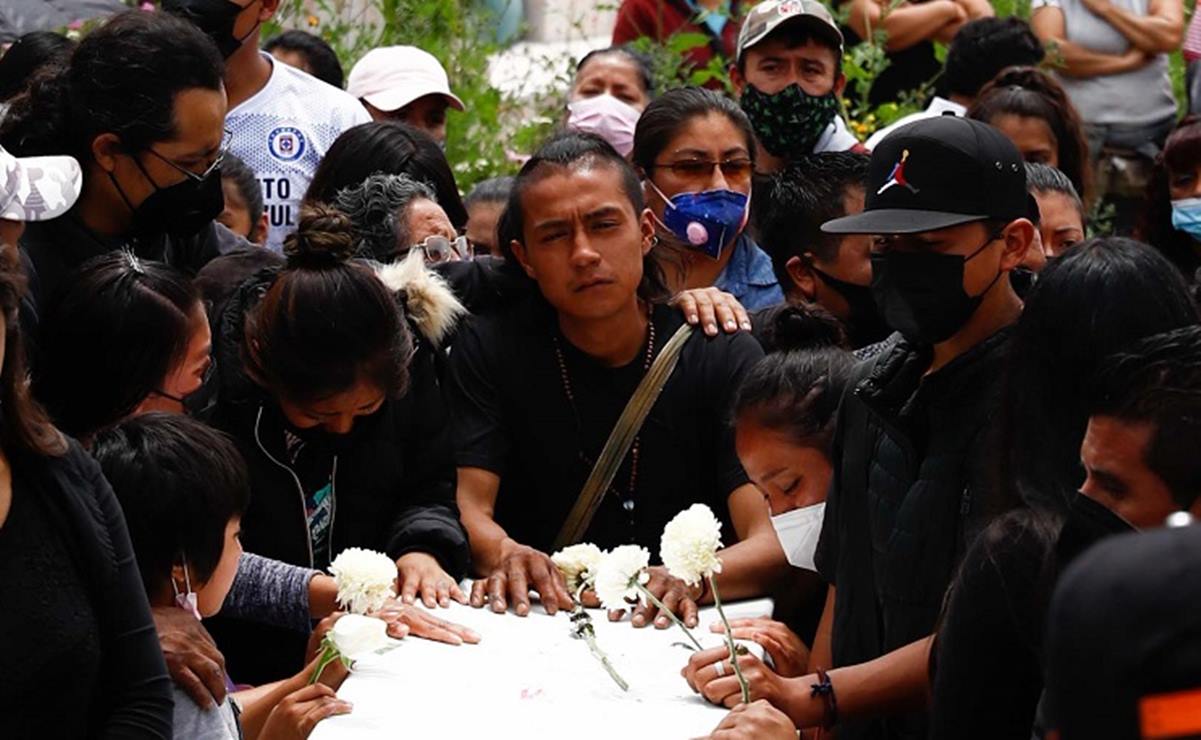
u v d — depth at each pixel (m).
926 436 2.69
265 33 6.06
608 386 3.42
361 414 3.09
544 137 5.97
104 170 3.29
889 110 6.00
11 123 3.31
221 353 3.18
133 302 2.91
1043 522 2.19
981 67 5.72
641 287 3.47
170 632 2.47
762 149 4.80
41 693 2.08
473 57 6.21
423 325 3.29
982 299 2.66
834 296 3.74
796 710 2.67
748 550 3.24
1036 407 2.32
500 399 3.43
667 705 2.62
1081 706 0.94
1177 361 1.92
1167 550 0.94
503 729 2.50
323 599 3.04
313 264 3.01
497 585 3.10
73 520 2.12
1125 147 6.53
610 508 3.43
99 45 3.27
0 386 2.08
